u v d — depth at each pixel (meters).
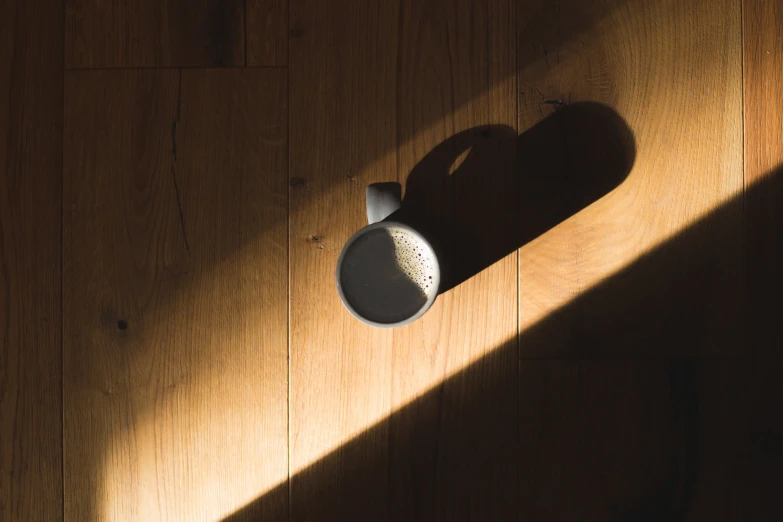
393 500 0.88
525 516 0.87
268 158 0.89
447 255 0.88
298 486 0.89
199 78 0.90
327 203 0.89
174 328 0.90
